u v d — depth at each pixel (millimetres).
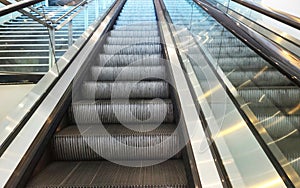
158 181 1935
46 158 2133
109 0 7652
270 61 1647
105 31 5027
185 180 1947
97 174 2023
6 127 2041
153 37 5094
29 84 4062
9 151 1867
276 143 2141
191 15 5203
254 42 1963
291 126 2316
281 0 5445
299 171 1936
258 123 2295
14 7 2100
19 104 2371
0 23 4582
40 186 1825
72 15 4617
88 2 5664
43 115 2271
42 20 3551
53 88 2678
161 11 6488
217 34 3816
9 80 4109
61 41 4176
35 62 4121
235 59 3363
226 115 2391
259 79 2877
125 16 7297
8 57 4289
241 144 2084
